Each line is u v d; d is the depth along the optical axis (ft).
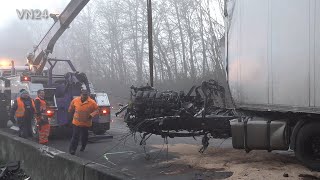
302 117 23.85
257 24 25.63
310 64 21.99
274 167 24.40
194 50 99.09
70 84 41.65
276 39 24.08
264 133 24.98
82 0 40.78
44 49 46.09
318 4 21.52
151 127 30.27
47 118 38.93
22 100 40.93
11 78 48.60
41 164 22.72
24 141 26.08
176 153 30.96
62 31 44.39
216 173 23.82
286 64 23.43
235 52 28.14
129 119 31.50
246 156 28.32
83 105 32.89
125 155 31.40
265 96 25.00
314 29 21.75
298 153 23.82
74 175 19.07
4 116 50.70
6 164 27.02
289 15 23.20
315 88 21.74
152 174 24.50
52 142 40.19
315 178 21.56
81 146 34.12
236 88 27.99
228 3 29.84
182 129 29.27
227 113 29.43
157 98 30.14
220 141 36.65
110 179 16.34
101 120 42.01
